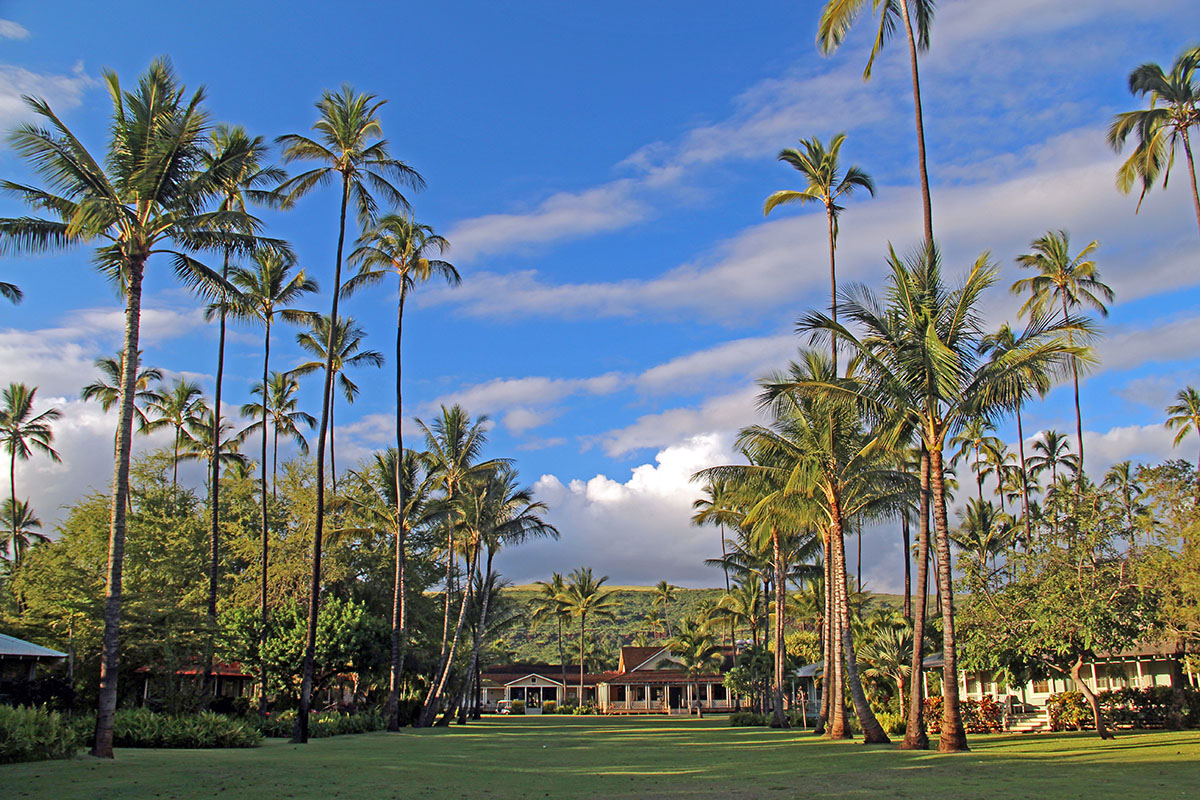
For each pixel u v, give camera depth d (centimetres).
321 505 3212
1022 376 2297
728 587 6875
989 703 3759
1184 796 1358
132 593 3447
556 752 2788
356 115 3338
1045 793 1434
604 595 9481
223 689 5016
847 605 2997
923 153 2522
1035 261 4384
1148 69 2802
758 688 5878
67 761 1941
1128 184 2881
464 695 5647
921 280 2427
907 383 2414
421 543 5491
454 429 4719
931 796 1444
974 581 3173
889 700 4341
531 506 4988
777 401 2661
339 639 3994
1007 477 5862
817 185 3494
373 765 2127
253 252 2411
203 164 2388
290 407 5388
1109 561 2839
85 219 2027
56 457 5747
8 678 3216
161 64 2203
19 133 2020
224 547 5056
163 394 5388
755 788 1633
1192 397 5022
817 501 3120
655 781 1803
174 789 1509
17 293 2688
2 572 5266
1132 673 3675
